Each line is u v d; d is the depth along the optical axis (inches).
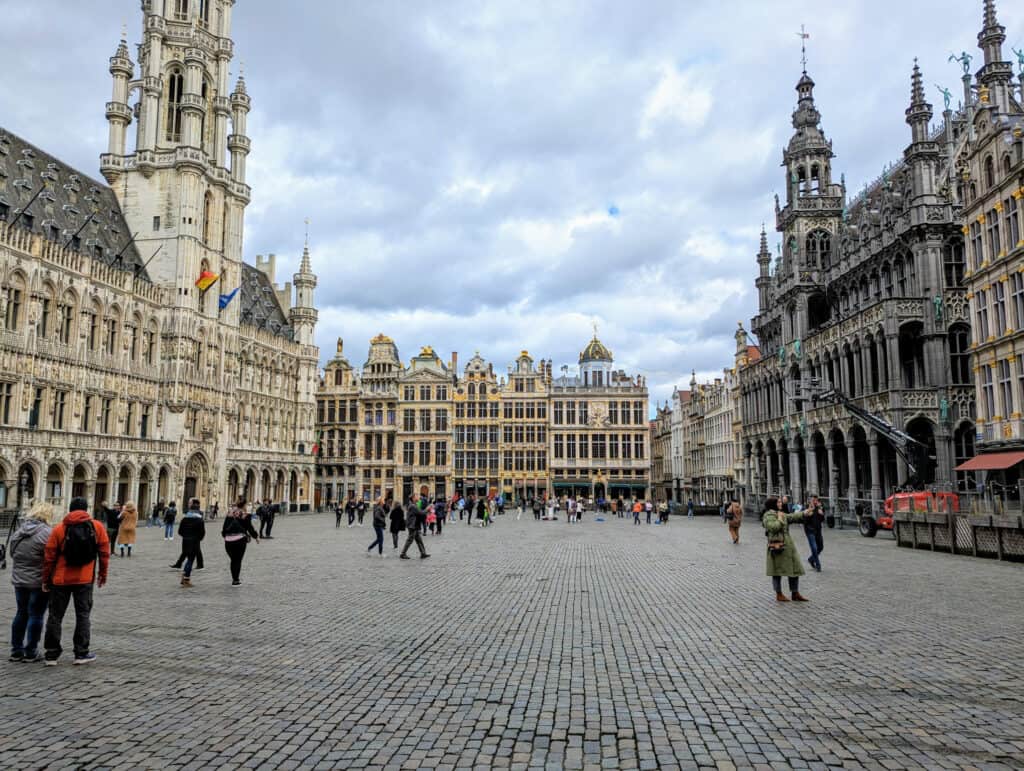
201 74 2901.1
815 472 2240.4
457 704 344.8
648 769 268.4
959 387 1727.4
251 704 345.4
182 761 276.2
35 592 424.8
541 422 4148.6
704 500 4266.7
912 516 1241.4
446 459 4099.4
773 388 2625.5
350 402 4168.3
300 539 1504.7
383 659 431.8
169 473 2586.1
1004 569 902.4
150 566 936.3
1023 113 1626.5
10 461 1905.8
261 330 3356.3
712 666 414.0
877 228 2055.9
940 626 527.5
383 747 290.5
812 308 2465.6
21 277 2032.5
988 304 1466.5
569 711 334.3
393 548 1227.2
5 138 2365.9
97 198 2696.9
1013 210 1389.0
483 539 1486.2
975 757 280.2
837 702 347.6
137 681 384.8
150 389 2564.0
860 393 1975.9
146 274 2689.5
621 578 811.4
